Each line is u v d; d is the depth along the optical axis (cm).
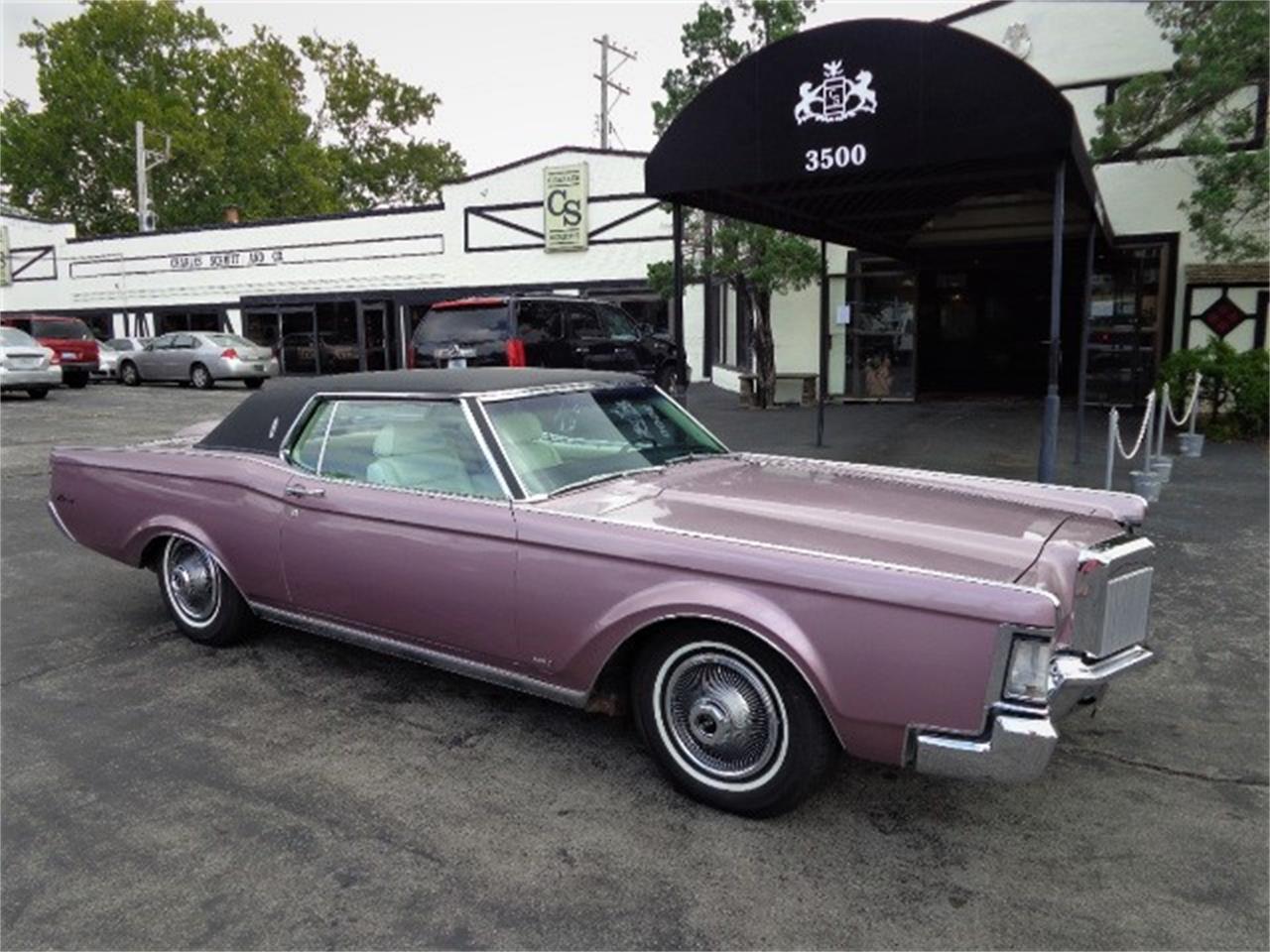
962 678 260
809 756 291
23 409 1627
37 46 4000
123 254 2847
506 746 359
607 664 323
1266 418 1114
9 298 3069
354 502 382
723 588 293
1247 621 493
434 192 4966
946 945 243
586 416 405
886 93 600
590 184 2188
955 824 303
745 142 657
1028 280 1819
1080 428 951
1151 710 389
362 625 394
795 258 1310
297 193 4219
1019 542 300
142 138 3394
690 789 315
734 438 1131
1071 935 247
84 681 426
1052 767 341
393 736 369
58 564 630
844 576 275
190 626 471
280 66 4519
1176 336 1333
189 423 1390
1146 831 298
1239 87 1140
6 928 253
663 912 258
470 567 346
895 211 964
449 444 371
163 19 3966
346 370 2534
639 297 2178
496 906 261
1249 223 1205
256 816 309
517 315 1134
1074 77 1323
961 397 1692
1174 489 827
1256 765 342
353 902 263
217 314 2722
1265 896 263
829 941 245
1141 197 1323
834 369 1596
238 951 243
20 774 339
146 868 280
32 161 3897
